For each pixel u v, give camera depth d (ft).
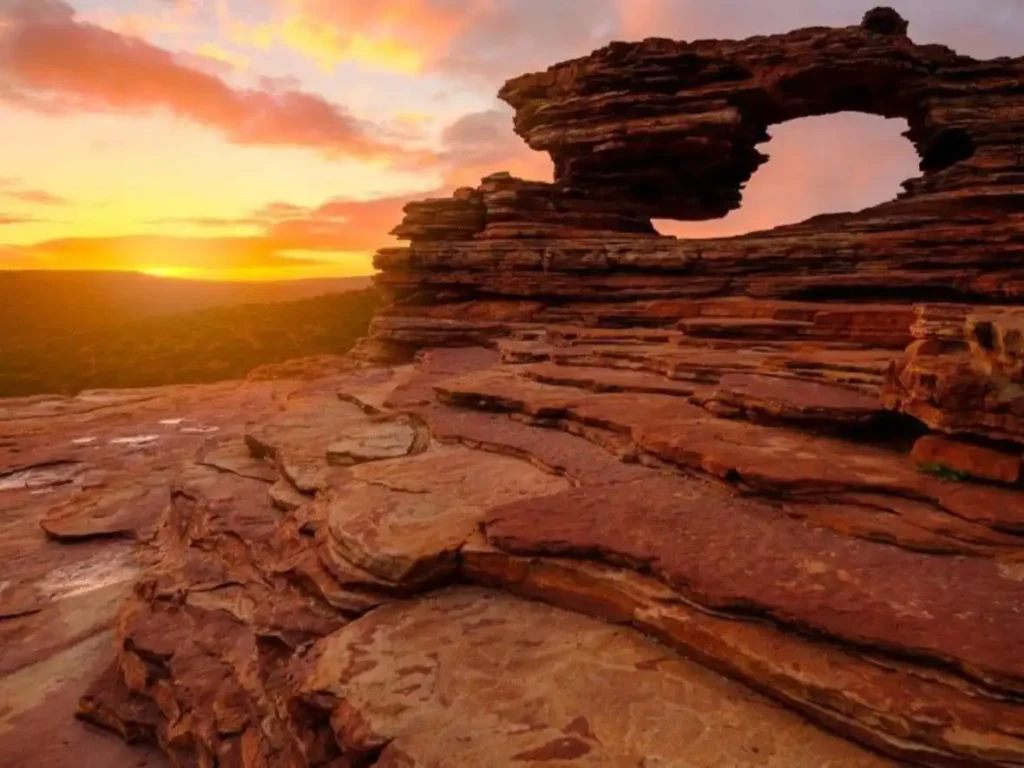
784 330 52.49
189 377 202.08
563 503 27.04
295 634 24.49
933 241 64.34
